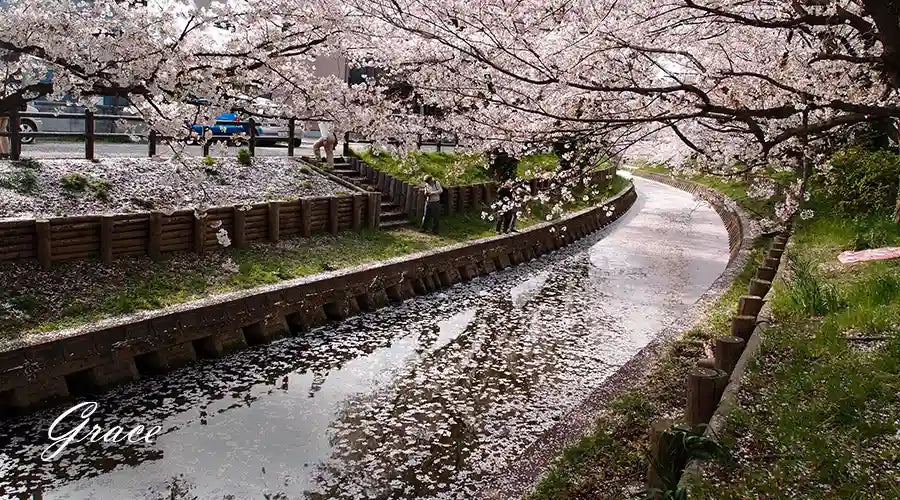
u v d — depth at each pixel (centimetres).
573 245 2141
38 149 1469
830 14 583
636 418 671
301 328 1134
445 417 830
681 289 1574
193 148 1720
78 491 651
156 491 653
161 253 1148
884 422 482
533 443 693
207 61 711
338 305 1213
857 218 1353
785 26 598
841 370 568
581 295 1493
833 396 524
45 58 638
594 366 1023
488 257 1681
